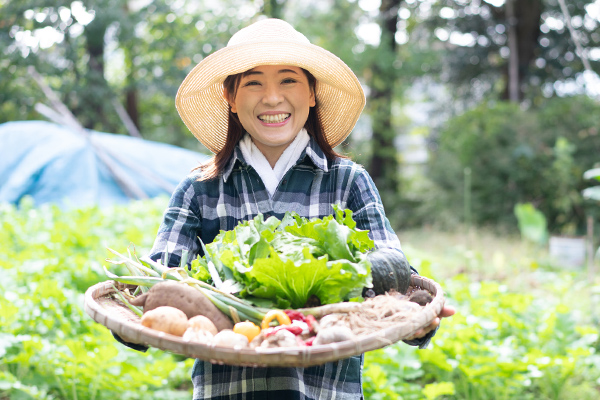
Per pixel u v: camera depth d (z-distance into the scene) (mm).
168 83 18453
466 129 14180
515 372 4035
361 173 2477
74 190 10383
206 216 2438
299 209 2408
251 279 1911
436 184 14766
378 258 2094
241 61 2307
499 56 19000
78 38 17500
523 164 13031
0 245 6148
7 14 17031
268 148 2461
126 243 5887
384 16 17375
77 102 17672
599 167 12594
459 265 8906
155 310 1726
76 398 3764
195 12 19750
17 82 17859
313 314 1816
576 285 6969
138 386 3943
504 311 4898
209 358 1559
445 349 4074
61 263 5129
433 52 17078
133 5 21203
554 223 13133
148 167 11586
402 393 3842
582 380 4691
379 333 1617
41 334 4098
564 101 13586
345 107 2602
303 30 16281
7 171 10516
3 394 3684
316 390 2215
